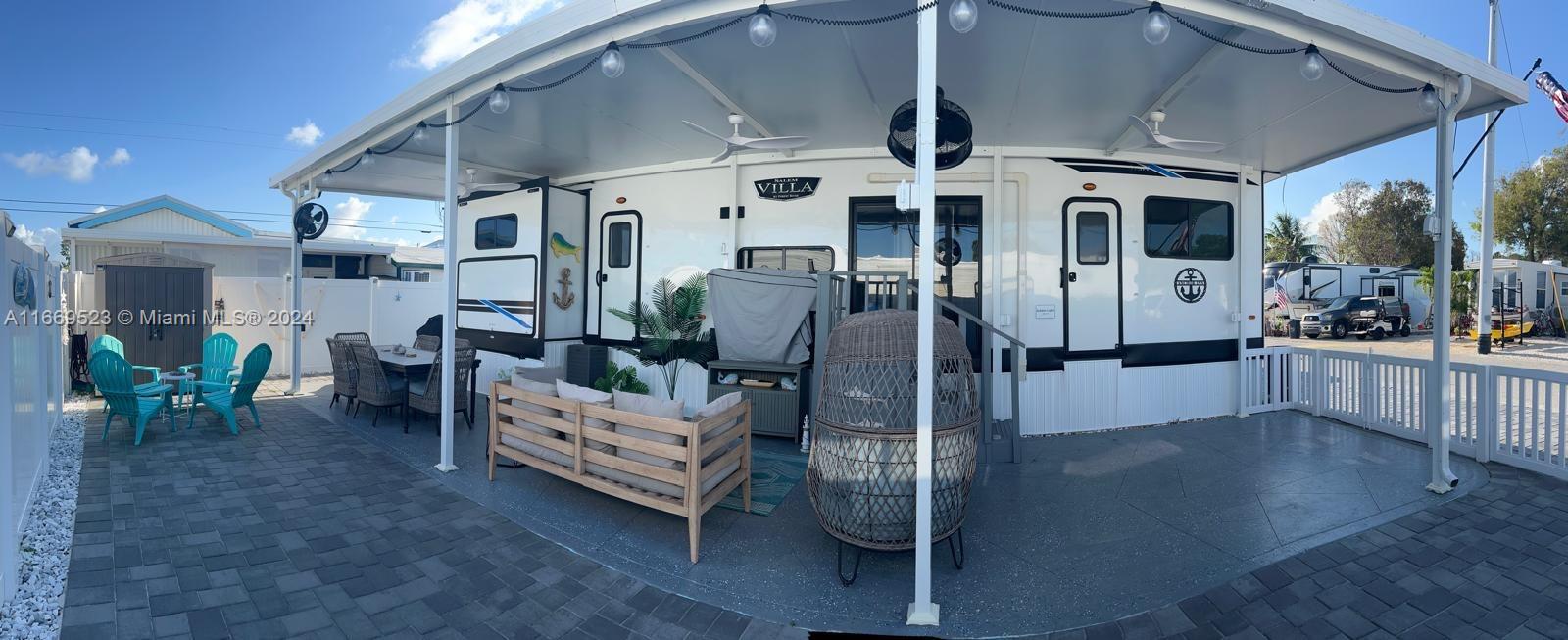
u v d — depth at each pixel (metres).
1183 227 6.93
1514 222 22.97
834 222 6.69
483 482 4.76
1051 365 6.52
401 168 7.63
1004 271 6.53
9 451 3.04
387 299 11.05
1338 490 4.65
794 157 6.76
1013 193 6.55
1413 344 16.67
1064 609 3.08
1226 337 7.16
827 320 5.58
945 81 4.84
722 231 7.05
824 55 4.35
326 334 10.55
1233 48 4.15
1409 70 4.30
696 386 7.05
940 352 3.50
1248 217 7.22
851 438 3.35
